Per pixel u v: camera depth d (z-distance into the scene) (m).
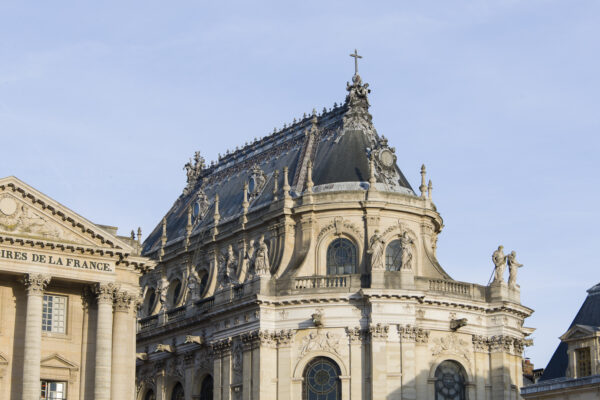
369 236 95.56
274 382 91.69
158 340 106.38
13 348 80.31
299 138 107.94
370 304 90.62
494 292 95.38
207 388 99.69
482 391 93.50
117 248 82.88
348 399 89.69
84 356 82.81
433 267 97.38
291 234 98.19
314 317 90.81
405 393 89.00
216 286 105.06
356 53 106.56
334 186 98.25
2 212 79.62
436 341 92.38
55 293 83.12
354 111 103.88
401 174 102.12
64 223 81.44
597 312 80.81
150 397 107.56
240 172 113.81
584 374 78.19
